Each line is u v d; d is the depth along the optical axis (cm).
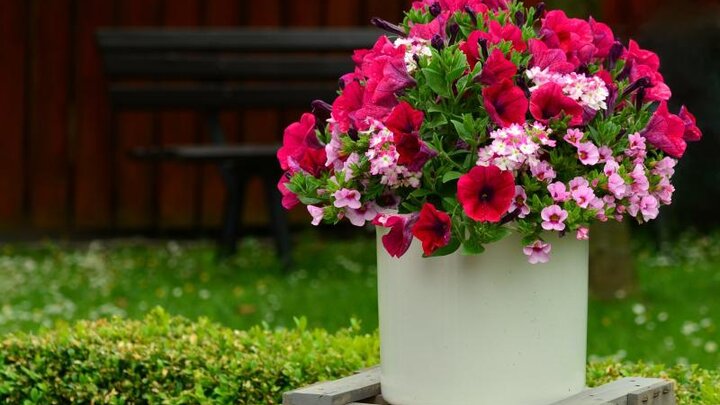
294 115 1245
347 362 473
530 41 369
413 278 363
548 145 353
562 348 366
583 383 380
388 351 375
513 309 356
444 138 360
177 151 969
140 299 888
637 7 1271
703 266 1055
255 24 1242
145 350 491
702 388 441
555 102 354
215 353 490
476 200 340
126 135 1218
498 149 339
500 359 358
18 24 1199
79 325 534
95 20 1211
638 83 373
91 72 1212
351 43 1104
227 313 831
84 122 1212
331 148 372
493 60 353
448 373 360
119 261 1067
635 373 478
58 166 1211
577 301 370
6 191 1203
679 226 1235
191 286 927
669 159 373
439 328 360
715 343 749
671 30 1207
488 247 354
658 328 801
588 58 386
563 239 362
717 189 1202
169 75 1077
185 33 1080
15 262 1065
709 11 1216
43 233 1206
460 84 353
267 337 511
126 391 489
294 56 1257
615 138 364
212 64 1084
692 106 1195
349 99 378
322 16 1253
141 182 1225
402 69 362
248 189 1241
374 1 1260
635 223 1231
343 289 918
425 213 340
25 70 1204
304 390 382
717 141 1194
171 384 483
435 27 376
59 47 1207
